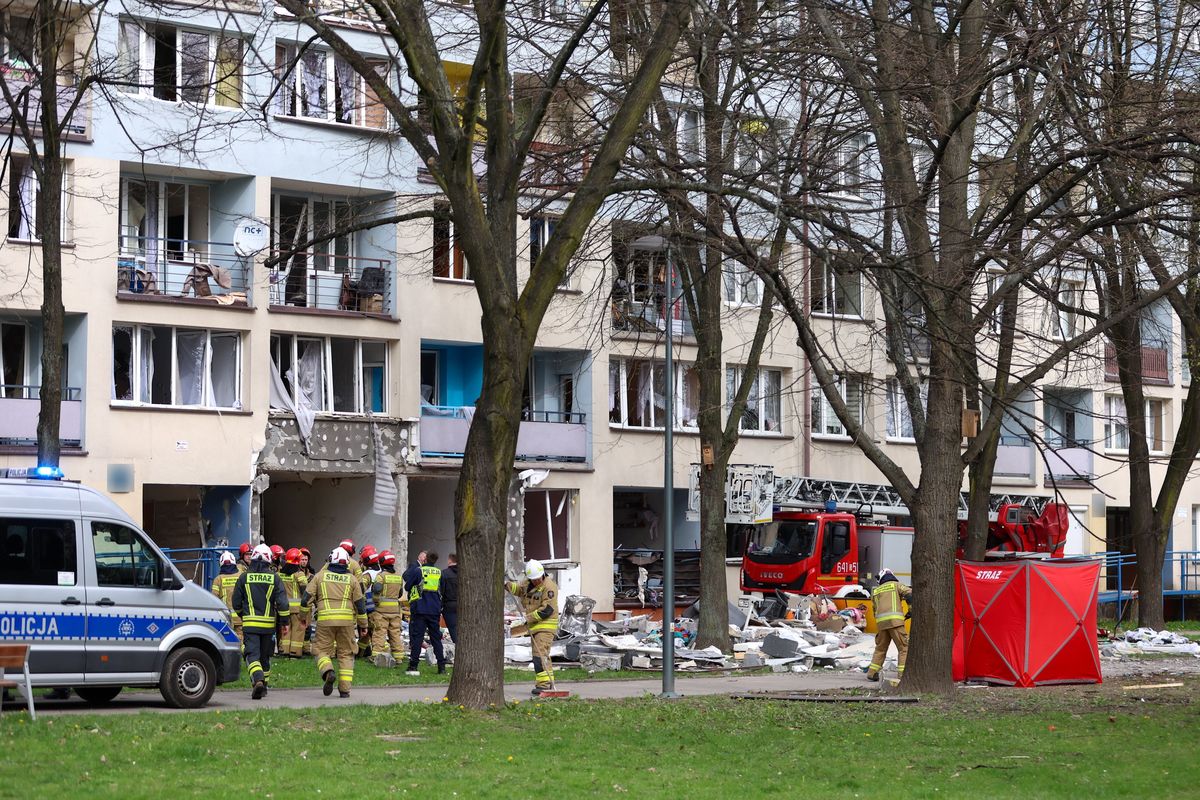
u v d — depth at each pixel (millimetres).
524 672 32781
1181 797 15891
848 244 22938
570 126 30531
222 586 30641
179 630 23016
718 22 23406
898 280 24828
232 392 42938
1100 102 28031
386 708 22141
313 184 43844
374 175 44531
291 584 33531
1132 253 28625
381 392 45781
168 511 43938
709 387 36031
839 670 34906
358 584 26234
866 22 26172
